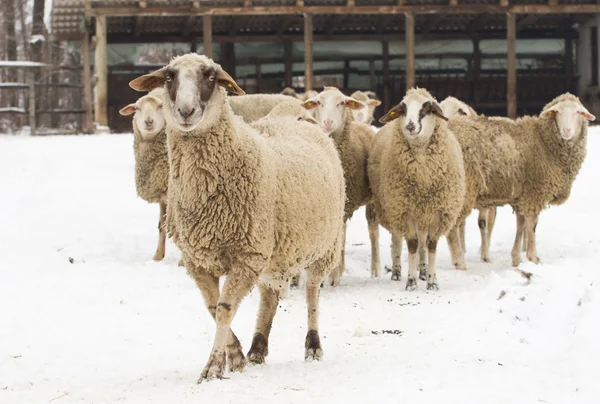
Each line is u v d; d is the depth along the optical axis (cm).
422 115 1266
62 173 2281
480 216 1596
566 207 1941
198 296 1176
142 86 826
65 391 760
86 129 3409
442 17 3662
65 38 3597
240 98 1652
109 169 2359
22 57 5794
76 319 1050
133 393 731
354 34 3903
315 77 4403
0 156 2509
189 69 747
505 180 1500
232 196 750
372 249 1488
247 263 763
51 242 1523
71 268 1332
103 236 1598
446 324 983
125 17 3519
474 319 987
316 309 880
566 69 3991
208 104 745
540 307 962
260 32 3900
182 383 759
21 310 1082
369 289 1289
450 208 1309
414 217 1316
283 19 3619
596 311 885
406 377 751
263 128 908
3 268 1312
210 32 3222
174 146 759
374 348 894
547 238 1678
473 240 1802
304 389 718
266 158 775
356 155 1430
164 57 4234
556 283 1039
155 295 1178
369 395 693
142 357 896
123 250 1508
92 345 942
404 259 1616
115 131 3828
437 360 819
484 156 1494
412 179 1298
